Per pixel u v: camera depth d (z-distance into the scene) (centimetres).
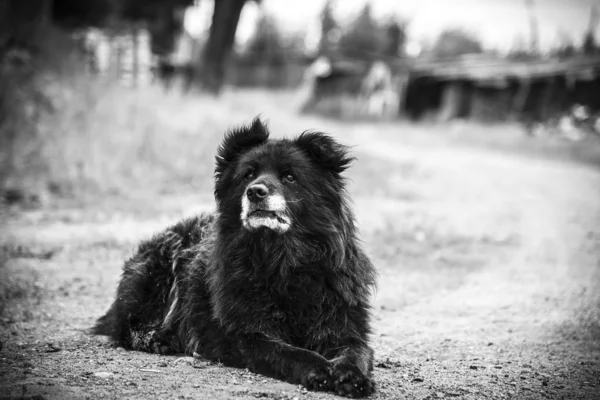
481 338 679
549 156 3288
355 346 512
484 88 5081
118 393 442
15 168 1706
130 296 614
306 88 5619
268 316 515
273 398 440
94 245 1110
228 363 526
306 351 482
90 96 2191
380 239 1229
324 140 559
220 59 3694
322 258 524
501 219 1555
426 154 3153
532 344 658
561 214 1661
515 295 880
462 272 1016
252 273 521
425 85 5341
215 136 2281
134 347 595
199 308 555
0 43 2144
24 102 1939
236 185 552
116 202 1520
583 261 1115
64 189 1616
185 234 624
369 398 460
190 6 3984
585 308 805
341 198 555
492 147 3628
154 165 1930
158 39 4269
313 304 520
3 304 771
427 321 750
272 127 2891
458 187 2170
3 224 1297
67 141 1873
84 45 2967
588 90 4494
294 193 528
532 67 4684
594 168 2892
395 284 931
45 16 2597
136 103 2330
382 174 2294
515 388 511
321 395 452
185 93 3031
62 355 563
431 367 567
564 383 532
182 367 521
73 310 761
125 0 3656
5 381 467
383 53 6575
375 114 5275
